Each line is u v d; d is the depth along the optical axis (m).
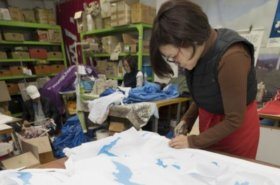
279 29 2.15
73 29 4.21
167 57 0.66
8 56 3.64
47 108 3.08
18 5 4.07
